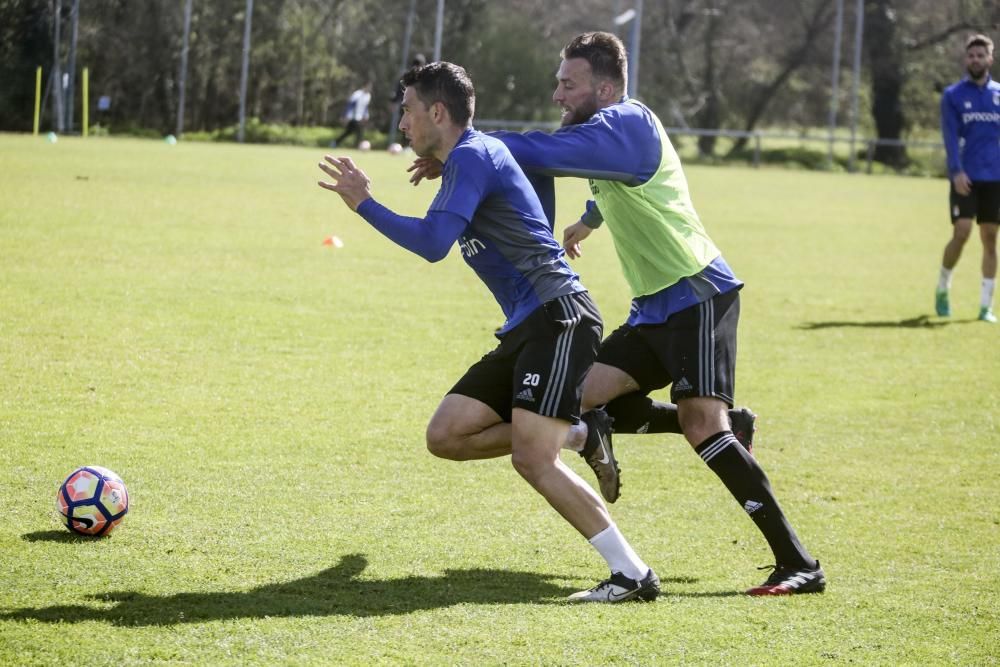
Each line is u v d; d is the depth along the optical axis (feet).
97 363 69.21
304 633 34.22
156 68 357.41
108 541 41.96
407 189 201.67
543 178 42.65
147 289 93.45
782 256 142.00
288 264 111.96
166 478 49.83
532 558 42.88
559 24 391.24
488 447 41.32
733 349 43.06
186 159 248.11
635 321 45.78
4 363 67.46
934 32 378.12
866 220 193.88
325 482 50.72
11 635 33.17
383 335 82.94
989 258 101.60
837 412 68.44
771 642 35.06
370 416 61.98
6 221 125.70
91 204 147.74
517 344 39.42
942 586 41.09
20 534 42.11
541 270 38.81
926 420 67.10
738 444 41.98
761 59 390.83
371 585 38.99
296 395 65.41
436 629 34.96
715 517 49.01
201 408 61.41
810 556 41.22
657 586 38.73
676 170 43.34
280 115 380.58
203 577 38.86
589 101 43.50
